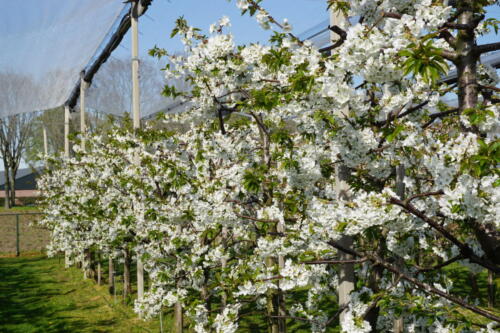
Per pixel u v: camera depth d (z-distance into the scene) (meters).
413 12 1.99
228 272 3.53
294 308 3.86
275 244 2.80
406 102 2.19
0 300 7.95
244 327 5.56
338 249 2.87
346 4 2.38
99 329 6.13
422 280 2.98
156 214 4.23
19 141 28.12
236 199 3.72
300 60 2.24
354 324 2.28
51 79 5.90
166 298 4.30
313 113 2.37
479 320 3.80
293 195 2.86
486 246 1.93
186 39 3.26
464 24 1.84
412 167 2.48
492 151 1.56
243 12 2.45
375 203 1.98
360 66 1.96
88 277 9.62
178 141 4.45
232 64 2.98
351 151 2.40
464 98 1.93
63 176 8.02
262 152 4.11
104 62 6.92
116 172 5.94
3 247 15.20
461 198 1.69
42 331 6.17
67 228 7.29
